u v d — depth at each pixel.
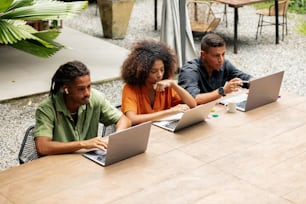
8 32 3.72
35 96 5.98
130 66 3.51
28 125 5.25
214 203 2.43
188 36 6.65
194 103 3.65
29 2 3.93
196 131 3.21
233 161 2.84
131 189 2.54
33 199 2.44
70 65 3.01
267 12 8.43
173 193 2.51
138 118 3.40
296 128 3.29
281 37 8.62
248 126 3.30
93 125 3.31
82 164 2.77
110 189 2.53
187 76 3.88
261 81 3.50
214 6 10.61
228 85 3.73
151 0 11.29
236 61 7.43
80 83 2.99
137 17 9.89
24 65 6.95
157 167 2.76
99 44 7.99
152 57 3.47
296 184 2.61
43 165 2.76
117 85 6.42
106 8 8.26
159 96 3.62
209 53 3.88
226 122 3.35
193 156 2.89
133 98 3.53
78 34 8.54
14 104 5.76
